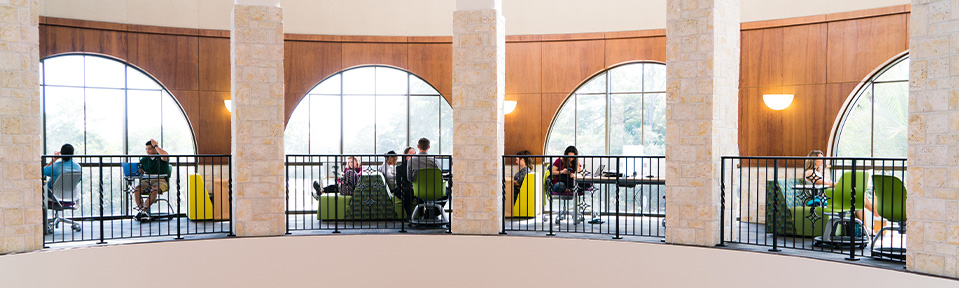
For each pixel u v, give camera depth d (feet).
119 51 29.84
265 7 21.83
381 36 32.91
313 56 32.55
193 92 30.99
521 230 23.17
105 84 31.07
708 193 19.60
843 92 26.78
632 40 31.09
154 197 26.76
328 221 24.49
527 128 32.50
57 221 22.50
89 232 22.71
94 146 31.14
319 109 33.50
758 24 28.43
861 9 26.37
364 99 33.68
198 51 31.09
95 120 31.01
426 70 33.04
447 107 33.42
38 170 18.39
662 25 30.60
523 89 32.55
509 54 32.68
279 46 22.03
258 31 21.76
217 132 31.30
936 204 15.20
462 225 22.71
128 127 31.32
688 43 19.88
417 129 33.68
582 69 31.89
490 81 22.44
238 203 21.67
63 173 22.15
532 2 32.42
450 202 23.97
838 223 19.70
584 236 21.81
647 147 31.68
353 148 33.68
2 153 17.66
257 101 21.80
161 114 31.65
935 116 15.25
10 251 17.78
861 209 19.36
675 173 20.13
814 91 27.40
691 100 19.85
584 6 31.81
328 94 33.53
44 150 29.99
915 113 15.61
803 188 18.69
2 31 17.60
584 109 32.45
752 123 28.58
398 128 33.81
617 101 32.04
